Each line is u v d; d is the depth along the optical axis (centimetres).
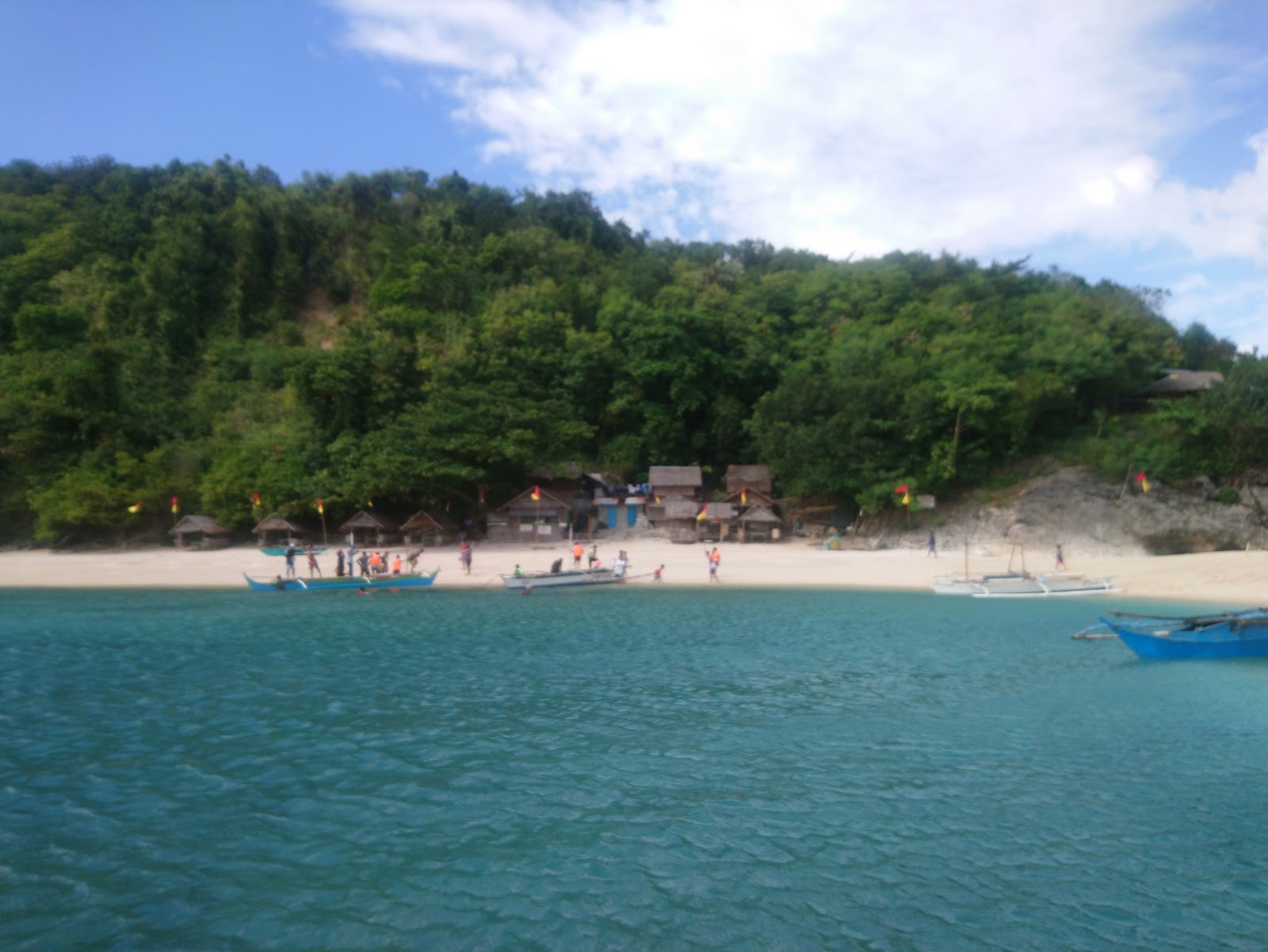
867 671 2314
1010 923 1016
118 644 2734
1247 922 1018
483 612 3441
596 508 6775
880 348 6562
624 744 1683
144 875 1134
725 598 3806
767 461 6338
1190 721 1830
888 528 5688
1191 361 7669
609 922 1016
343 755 1614
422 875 1135
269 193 10456
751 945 968
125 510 5950
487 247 9638
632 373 7425
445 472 5844
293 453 6175
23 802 1382
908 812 1342
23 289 8144
